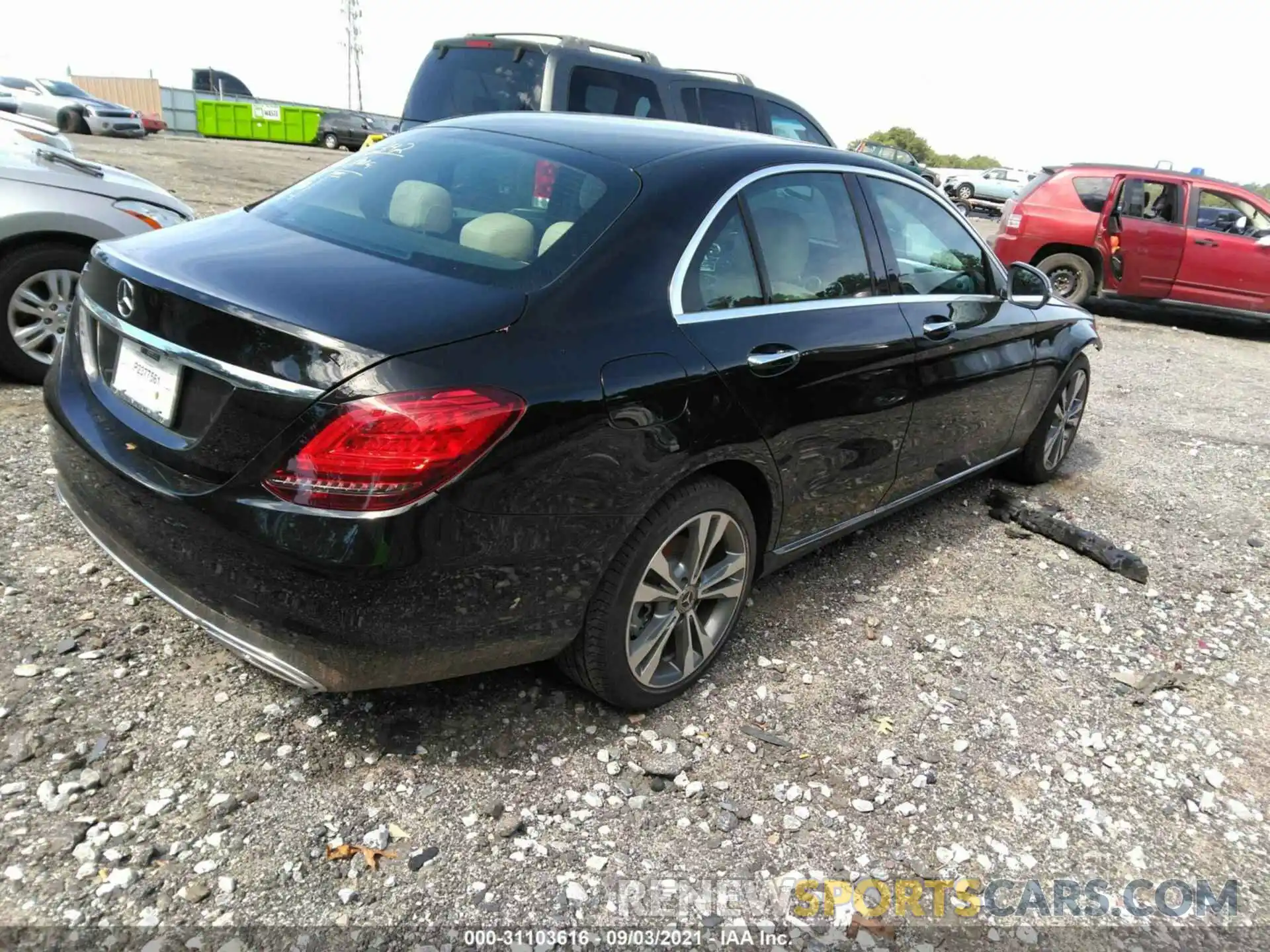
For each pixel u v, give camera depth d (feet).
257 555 6.68
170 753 7.75
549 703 9.05
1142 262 35.70
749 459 9.00
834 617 11.48
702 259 8.75
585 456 7.37
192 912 6.37
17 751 7.48
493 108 22.57
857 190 11.11
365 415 6.39
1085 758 9.37
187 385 7.11
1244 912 7.64
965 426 13.08
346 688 7.11
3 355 14.76
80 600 9.60
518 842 7.37
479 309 7.16
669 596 8.80
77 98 83.82
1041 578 13.28
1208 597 13.30
